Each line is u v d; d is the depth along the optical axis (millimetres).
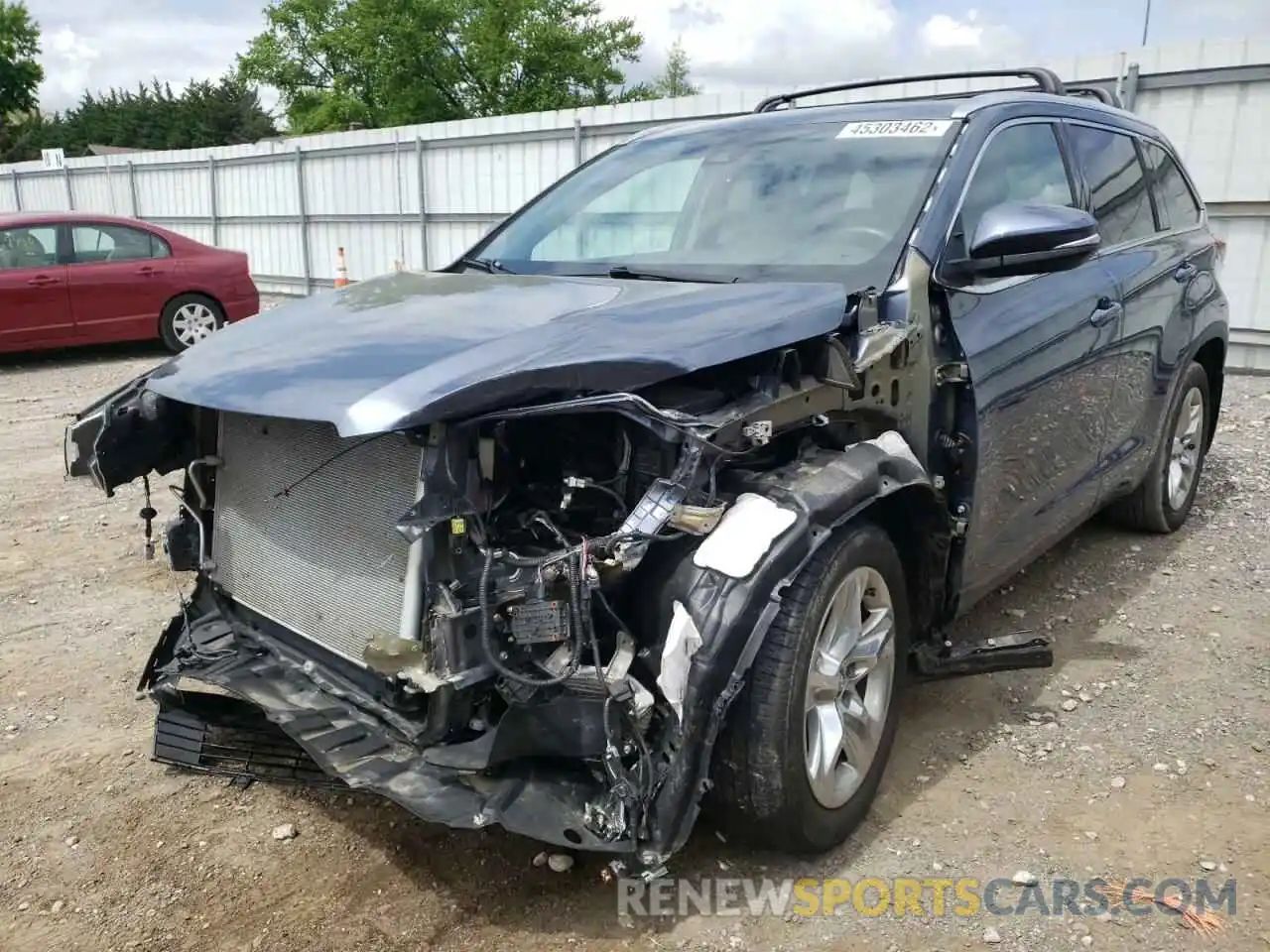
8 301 11312
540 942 2576
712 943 2557
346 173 17734
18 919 2707
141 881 2855
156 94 87562
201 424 3217
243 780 3334
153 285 12188
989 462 3385
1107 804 3102
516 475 2592
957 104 3785
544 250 3977
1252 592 4668
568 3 39906
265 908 2729
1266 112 9211
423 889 2795
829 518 2613
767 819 2662
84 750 3551
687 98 12852
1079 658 4047
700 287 3162
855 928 2602
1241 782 3199
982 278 3434
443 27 39125
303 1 40469
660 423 2416
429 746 2490
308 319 3066
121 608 4750
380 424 2266
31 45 52000
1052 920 2613
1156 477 5102
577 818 2420
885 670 3035
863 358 2908
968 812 3074
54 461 7441
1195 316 5051
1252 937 2539
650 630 2508
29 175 25906
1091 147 4387
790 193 3658
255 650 3115
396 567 2574
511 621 2381
